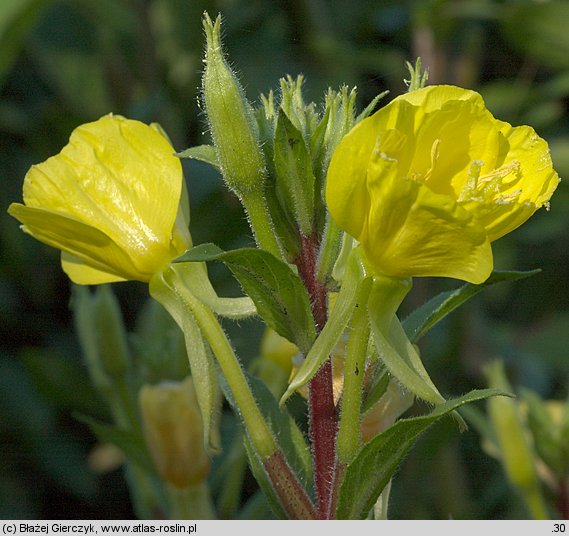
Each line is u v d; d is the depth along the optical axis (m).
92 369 0.48
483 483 0.59
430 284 0.61
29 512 0.62
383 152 0.37
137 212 0.39
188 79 0.66
